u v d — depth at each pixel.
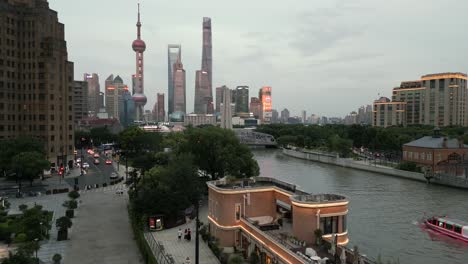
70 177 134.00
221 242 57.03
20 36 147.12
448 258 62.22
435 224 77.12
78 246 60.03
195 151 103.62
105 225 72.25
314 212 44.50
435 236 72.88
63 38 166.50
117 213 81.44
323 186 123.44
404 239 71.12
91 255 55.94
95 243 61.56
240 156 101.62
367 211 90.50
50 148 147.25
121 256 55.62
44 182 122.44
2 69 141.88
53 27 157.38
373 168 157.25
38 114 146.38
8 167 113.50
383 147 186.62
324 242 43.09
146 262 51.91
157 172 86.12
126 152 177.38
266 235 46.78
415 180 134.88
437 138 145.25
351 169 168.00
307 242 44.59
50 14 154.75
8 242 59.44
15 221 69.19
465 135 179.50
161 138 196.12
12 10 145.00
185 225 71.94
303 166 179.12
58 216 78.12
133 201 72.56
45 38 148.25
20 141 120.44
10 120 144.88
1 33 141.62
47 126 146.38
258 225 51.69
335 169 168.00
